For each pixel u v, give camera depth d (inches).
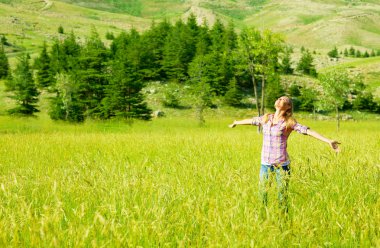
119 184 224.1
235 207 173.3
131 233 151.3
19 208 180.5
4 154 517.0
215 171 265.6
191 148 497.4
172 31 4330.7
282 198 202.1
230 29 4052.7
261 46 1800.0
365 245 156.3
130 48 3651.6
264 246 147.2
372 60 6215.6
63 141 685.9
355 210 181.5
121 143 617.6
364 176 242.2
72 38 3919.8
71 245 145.1
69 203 207.6
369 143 510.3
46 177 280.4
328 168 262.5
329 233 169.3
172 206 187.9
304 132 239.6
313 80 4387.3
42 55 3474.4
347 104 3668.8
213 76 3284.9
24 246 146.5
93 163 344.8
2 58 3799.2
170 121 2549.2
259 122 252.5
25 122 2454.5
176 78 3533.5
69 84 2427.4
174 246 156.0
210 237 152.9
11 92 3230.8
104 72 2588.6
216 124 2472.9
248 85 3688.5
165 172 283.3
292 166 257.4
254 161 370.9
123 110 2421.3
